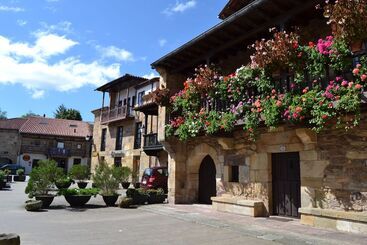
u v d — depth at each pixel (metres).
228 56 11.55
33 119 44.22
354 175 6.97
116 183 12.81
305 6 7.96
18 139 40.56
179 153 12.41
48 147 41.56
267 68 7.71
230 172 10.37
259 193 9.21
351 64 6.33
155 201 12.96
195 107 10.36
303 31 9.05
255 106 8.11
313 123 6.98
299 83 7.27
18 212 10.30
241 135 9.91
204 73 9.85
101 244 6.05
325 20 8.70
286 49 7.16
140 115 25.02
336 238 6.14
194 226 7.89
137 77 26.00
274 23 8.70
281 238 6.29
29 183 11.73
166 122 12.05
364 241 5.86
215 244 6.03
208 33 9.73
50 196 11.79
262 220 8.33
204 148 11.55
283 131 8.62
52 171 12.12
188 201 12.26
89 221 8.75
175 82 12.88
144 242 6.22
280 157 9.03
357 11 5.72
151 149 20.05
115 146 28.09
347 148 7.14
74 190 12.34
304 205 7.86
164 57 11.82
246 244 5.98
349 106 6.00
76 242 6.19
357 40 5.97
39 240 6.31
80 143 43.16
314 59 6.80
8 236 3.68
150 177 16.47
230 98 9.09
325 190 7.47
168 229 7.54
